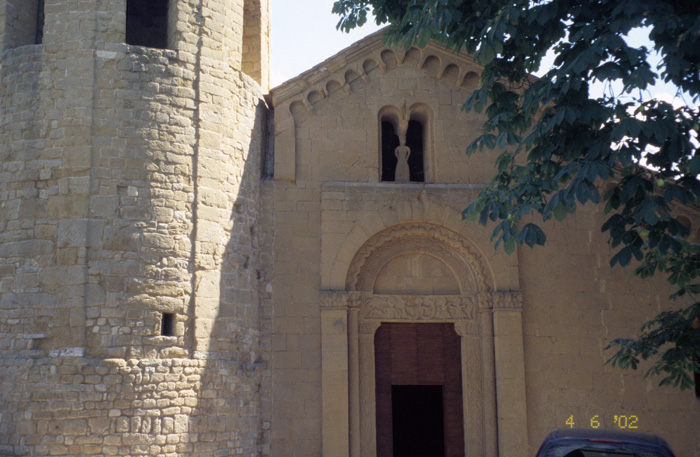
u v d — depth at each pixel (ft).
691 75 37.76
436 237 62.69
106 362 49.47
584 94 39.34
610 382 61.16
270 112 64.39
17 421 49.03
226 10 58.49
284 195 61.67
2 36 56.08
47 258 51.13
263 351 58.70
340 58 63.87
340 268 60.44
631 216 40.68
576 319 61.93
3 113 54.29
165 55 54.85
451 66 65.36
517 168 45.73
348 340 59.98
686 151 36.45
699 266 47.06
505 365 59.67
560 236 63.26
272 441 57.41
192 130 54.90
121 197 52.03
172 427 50.52
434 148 64.18
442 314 61.93
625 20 36.06
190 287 53.06
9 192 52.80
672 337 46.16
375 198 62.03
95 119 52.70
